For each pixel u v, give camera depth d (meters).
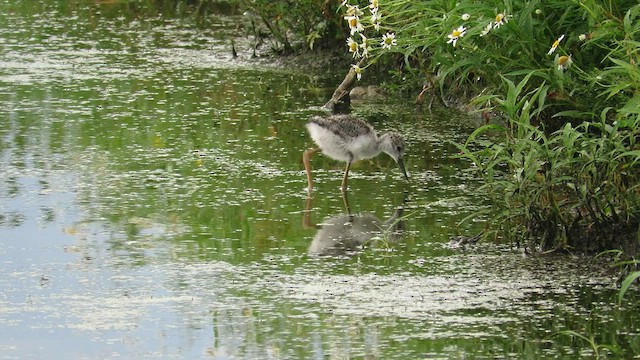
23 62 22.12
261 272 11.63
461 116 18.53
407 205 13.94
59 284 11.27
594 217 11.89
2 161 15.59
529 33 12.94
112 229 12.98
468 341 9.81
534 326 10.15
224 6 27.69
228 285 11.26
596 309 10.54
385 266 11.80
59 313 10.54
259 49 23.48
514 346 9.70
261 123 17.98
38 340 9.93
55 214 13.48
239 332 10.06
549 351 9.59
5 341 9.90
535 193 12.05
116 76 21.14
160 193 14.35
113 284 11.27
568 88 13.23
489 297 10.88
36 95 19.48
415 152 16.36
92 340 9.92
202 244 12.52
